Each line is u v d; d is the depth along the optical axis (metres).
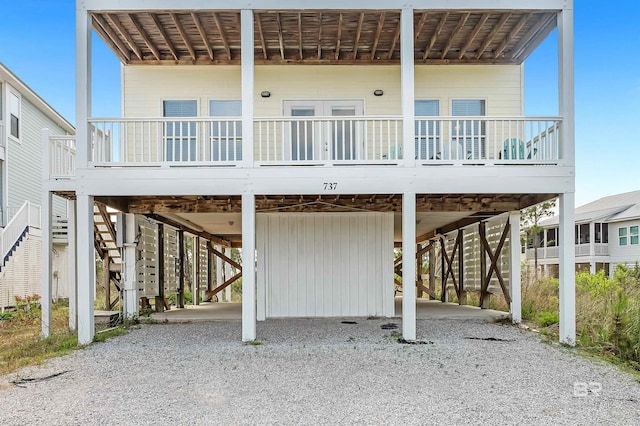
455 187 7.29
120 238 9.41
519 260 9.50
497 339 7.53
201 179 7.30
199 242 14.41
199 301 14.23
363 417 4.09
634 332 6.62
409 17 7.27
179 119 7.37
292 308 9.95
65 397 4.67
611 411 4.25
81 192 7.25
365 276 10.06
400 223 12.05
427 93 9.90
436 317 9.92
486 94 9.91
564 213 7.26
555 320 8.86
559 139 7.45
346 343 7.20
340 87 9.86
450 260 14.05
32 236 13.73
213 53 9.63
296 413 4.18
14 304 12.44
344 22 8.41
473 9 7.26
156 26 8.24
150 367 5.84
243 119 7.33
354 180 7.32
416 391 4.82
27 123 15.59
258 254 9.97
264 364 5.95
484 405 4.39
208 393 4.77
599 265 24.27
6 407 4.38
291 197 9.23
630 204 23.62
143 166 7.38
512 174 7.30
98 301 13.27
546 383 5.11
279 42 9.20
